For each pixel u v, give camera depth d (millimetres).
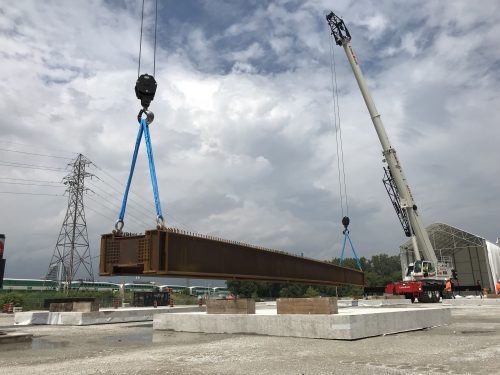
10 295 53656
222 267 19312
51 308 27516
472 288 66500
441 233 74875
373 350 12414
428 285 47812
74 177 90312
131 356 11992
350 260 157625
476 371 9234
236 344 14133
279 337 15930
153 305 48469
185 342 15117
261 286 134750
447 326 19938
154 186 16484
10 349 14219
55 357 12266
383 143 46250
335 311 16516
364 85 46750
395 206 48031
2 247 19984
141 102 17000
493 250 75062
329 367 9836
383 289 63469
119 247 16656
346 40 47188
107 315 26109
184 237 17125
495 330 17766
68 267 85562
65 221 88312
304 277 27719
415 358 10953
